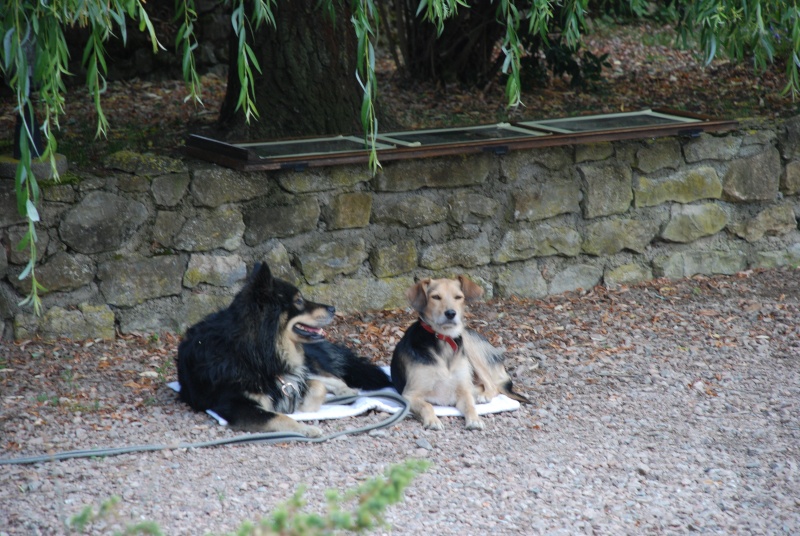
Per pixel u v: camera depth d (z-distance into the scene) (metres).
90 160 9.54
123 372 7.93
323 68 10.82
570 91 14.48
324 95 10.84
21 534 4.99
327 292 9.60
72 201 8.46
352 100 11.01
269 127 10.78
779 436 6.77
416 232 9.91
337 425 6.91
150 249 8.88
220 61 15.16
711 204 11.07
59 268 8.51
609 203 10.56
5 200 8.20
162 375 7.89
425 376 7.17
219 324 7.04
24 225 8.30
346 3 10.50
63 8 5.29
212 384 6.87
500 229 10.23
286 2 10.61
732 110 13.24
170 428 6.71
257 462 6.11
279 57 10.73
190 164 9.06
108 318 8.73
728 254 11.25
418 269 9.98
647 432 6.85
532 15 6.90
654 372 8.14
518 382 7.95
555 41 14.18
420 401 7.08
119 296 8.77
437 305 7.10
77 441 6.41
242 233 9.19
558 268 10.56
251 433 6.58
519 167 10.14
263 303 6.87
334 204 9.48
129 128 11.63
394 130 11.06
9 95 13.34
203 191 8.94
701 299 10.33
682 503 5.66
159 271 8.89
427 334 7.25
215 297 9.16
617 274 10.80
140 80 14.48
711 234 11.13
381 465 6.11
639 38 17.73
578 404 7.43
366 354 8.72
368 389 7.78
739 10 7.82
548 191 10.28
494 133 10.19
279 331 6.92
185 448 6.29
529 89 14.39
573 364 8.38
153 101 13.31
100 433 6.58
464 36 14.00
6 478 5.71
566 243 10.48
